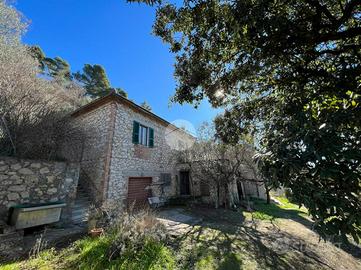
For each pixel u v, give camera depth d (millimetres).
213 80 3152
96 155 7645
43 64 18312
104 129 7801
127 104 8492
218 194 9609
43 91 7230
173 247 4152
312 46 2254
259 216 7965
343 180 1125
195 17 2404
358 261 4844
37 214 4633
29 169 5012
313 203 1187
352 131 1213
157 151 10312
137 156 8766
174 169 11695
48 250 3568
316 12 2105
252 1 1831
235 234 5391
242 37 2113
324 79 2215
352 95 1472
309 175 1253
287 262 4004
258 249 4488
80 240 4035
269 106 3375
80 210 6270
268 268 3633
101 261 3189
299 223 7559
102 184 6906
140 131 9297
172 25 2855
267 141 1746
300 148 1369
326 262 4301
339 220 1105
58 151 6609
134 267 3105
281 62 2592
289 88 2648
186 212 8203
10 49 6965
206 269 3383
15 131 5320
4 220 4387
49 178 5379
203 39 2656
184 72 3197
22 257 3375
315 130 1291
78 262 3188
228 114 4344
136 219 4418
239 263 3699
